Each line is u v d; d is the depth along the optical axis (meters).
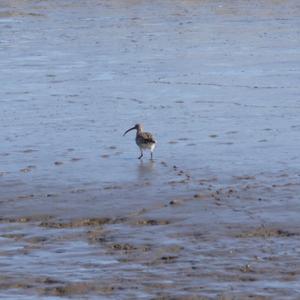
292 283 14.29
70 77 36.47
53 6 67.50
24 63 40.81
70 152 23.47
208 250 15.88
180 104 30.14
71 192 19.73
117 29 54.84
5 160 22.73
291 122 26.75
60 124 27.08
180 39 49.41
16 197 19.45
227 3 69.25
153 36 50.94
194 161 22.28
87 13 64.06
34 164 22.28
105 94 32.38
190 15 62.78
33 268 15.14
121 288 14.20
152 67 38.84
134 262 15.36
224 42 47.91
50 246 16.28
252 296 13.77
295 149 23.28
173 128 26.23
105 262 15.38
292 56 41.69
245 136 24.95
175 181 20.45
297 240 16.34
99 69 38.59
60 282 14.49
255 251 15.78
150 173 21.20
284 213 17.86
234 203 18.61
